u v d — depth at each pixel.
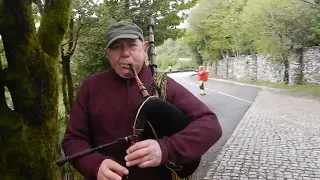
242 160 7.11
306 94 19.02
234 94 21.06
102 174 1.66
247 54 36.41
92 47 5.41
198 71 21.66
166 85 1.87
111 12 5.30
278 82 26.86
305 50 23.34
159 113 1.70
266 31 24.36
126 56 1.87
